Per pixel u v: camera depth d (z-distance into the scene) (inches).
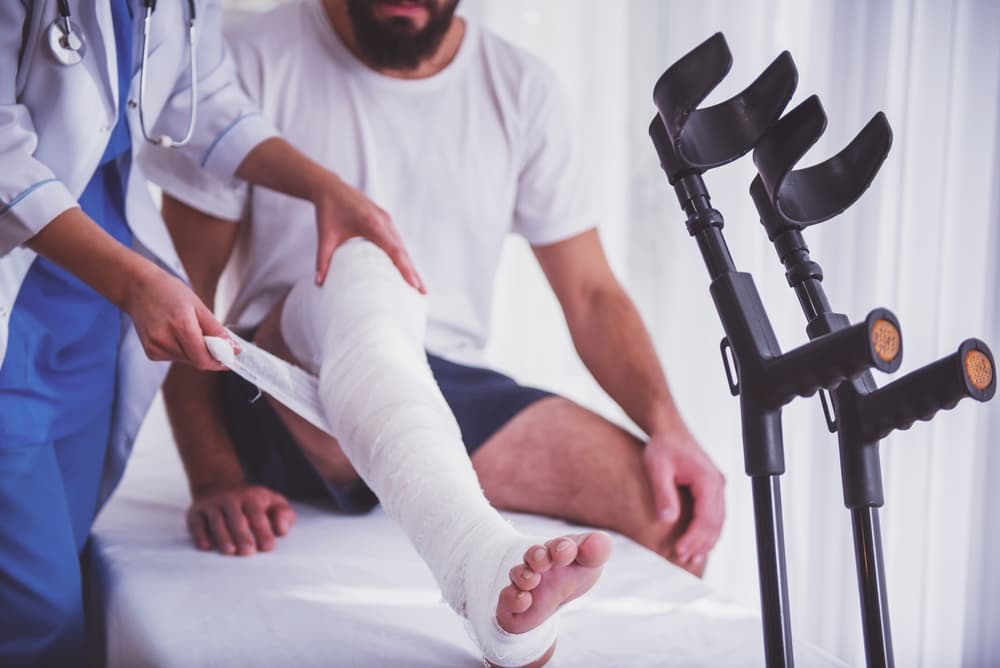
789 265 31.7
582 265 64.8
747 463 29.5
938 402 27.8
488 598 34.2
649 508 54.6
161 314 39.4
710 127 30.6
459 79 61.9
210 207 58.3
